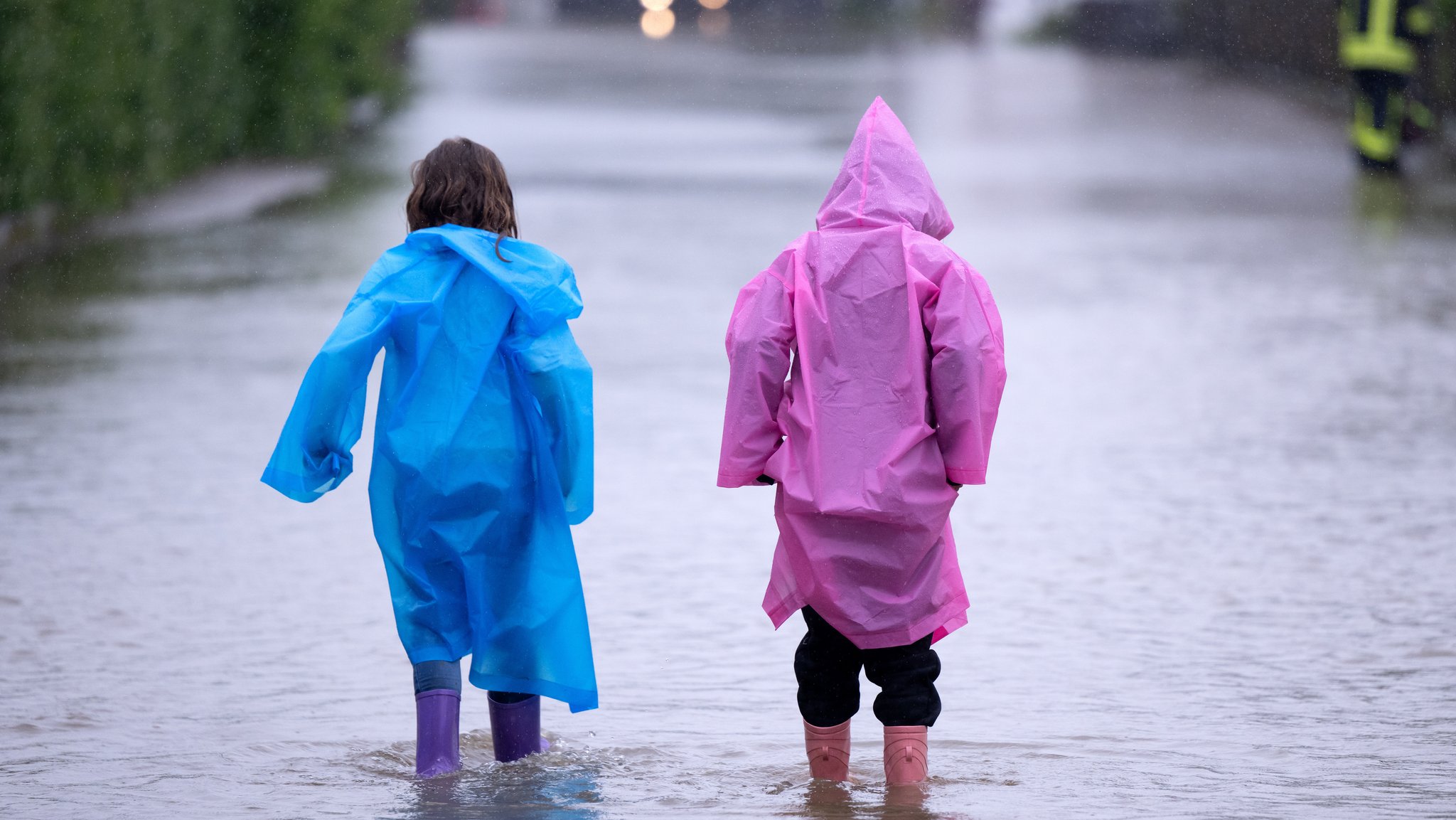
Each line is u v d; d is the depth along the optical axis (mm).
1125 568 18500
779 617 12391
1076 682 14766
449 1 185750
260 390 28016
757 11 196750
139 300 36938
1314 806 11414
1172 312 34531
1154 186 56281
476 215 12875
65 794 11820
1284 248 43094
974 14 151500
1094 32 134875
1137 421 25750
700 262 40969
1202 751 12836
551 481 12492
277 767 12531
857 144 12758
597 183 57062
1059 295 36562
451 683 12383
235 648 15859
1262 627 16359
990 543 19594
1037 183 57000
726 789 12016
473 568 12344
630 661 15562
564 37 167125
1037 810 11352
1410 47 59094
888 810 11406
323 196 56594
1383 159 59750
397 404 12406
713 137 73062
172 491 22047
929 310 12102
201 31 60906
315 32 67625
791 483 12031
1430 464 22938
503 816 11273
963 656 15594
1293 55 97062
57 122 46469
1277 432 24938
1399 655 15398
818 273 12188
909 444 11953
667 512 21250
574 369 12305
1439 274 38938
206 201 55219
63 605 17219
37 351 31375
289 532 20250
